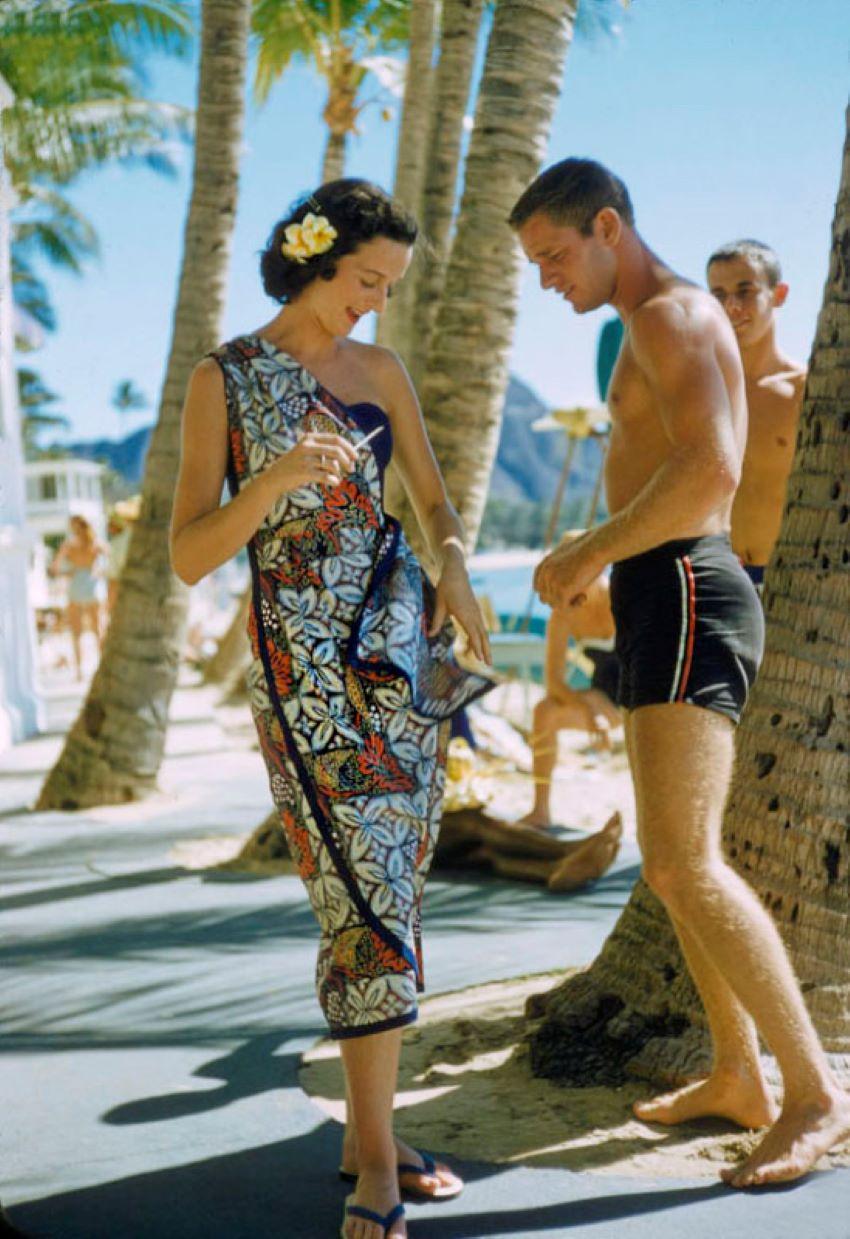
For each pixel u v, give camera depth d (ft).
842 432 10.67
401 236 9.25
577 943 15.37
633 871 19.56
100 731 25.59
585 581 9.33
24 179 83.10
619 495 10.14
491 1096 10.74
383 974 8.66
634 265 9.89
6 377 38.81
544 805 22.36
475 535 19.22
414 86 35.01
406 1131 10.16
